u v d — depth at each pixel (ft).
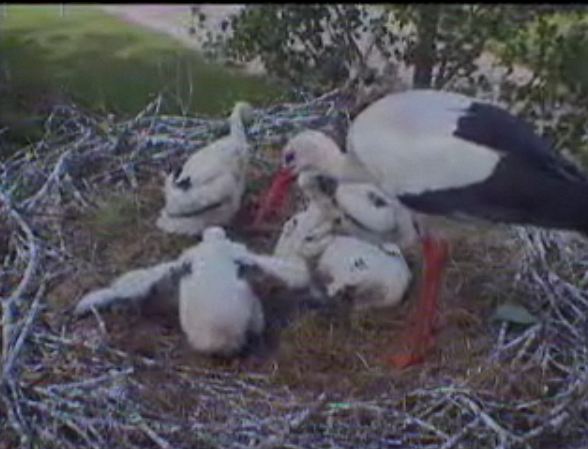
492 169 12.08
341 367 12.57
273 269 13.21
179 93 18.48
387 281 13.32
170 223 14.53
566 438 11.51
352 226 13.69
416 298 13.71
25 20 22.52
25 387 11.67
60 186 14.92
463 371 12.42
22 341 12.06
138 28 21.72
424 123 12.43
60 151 15.85
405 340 12.89
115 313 12.94
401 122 12.53
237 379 12.25
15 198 14.67
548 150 12.38
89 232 14.44
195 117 17.37
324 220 13.78
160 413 11.54
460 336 13.05
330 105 16.78
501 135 12.27
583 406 11.69
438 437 11.34
